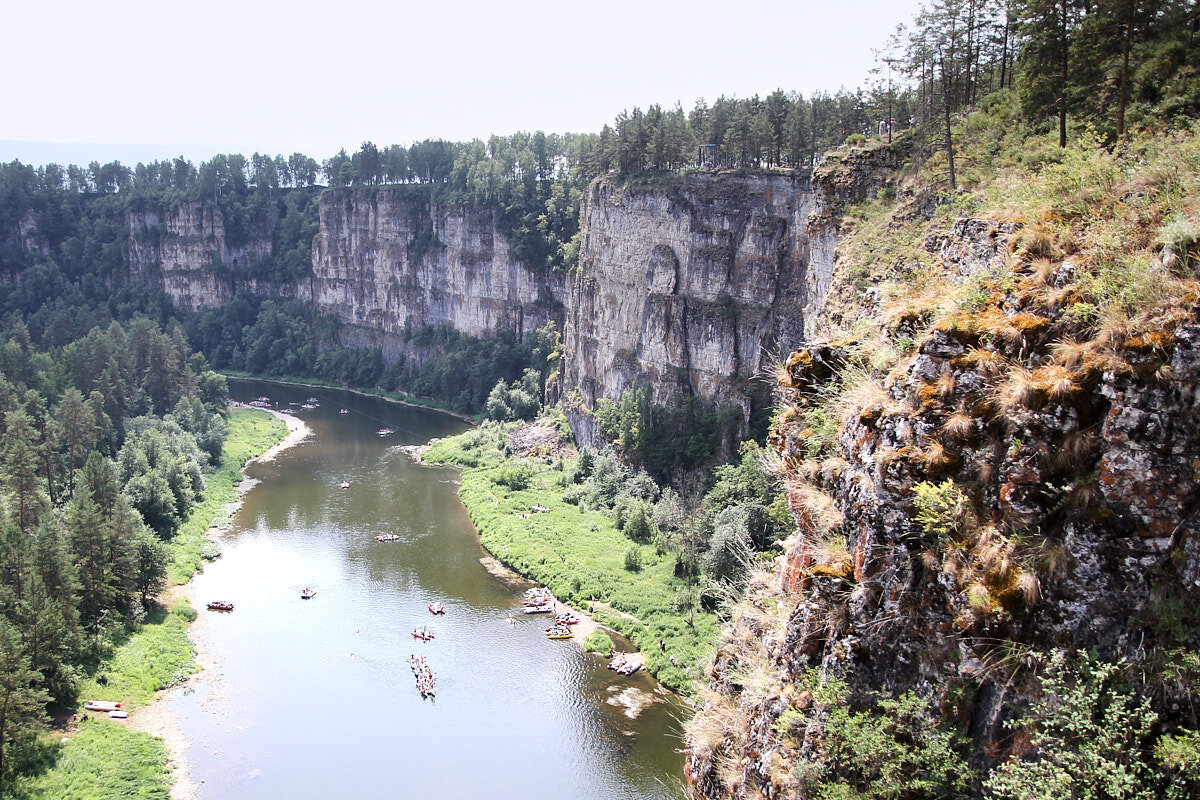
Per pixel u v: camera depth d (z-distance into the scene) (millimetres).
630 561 97938
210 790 62875
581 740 67750
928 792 19250
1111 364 18906
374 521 118938
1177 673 17500
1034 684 18625
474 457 151500
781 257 120438
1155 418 18312
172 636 83438
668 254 130375
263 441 163750
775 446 27828
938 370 21609
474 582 97938
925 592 20266
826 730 20953
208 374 182500
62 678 70000
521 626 86938
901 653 20422
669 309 129500
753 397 120062
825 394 26188
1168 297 19281
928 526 20016
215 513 120750
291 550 107812
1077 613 18562
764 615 27375
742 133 135375
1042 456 19297
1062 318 20734
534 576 98438
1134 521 18328
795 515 25938
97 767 63438
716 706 28656
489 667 78875
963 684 19406
